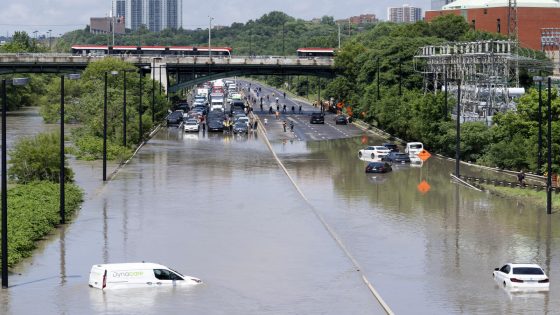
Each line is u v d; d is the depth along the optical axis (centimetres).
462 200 18625
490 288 11806
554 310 10756
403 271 12719
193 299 11219
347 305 11075
